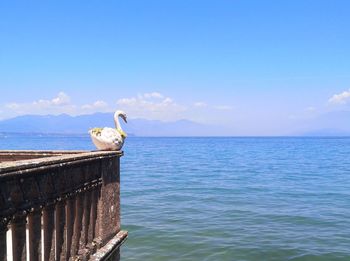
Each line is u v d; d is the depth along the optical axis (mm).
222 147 148875
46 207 5359
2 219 4352
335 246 15562
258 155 91438
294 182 37719
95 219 7297
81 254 6422
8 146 125062
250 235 17156
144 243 15867
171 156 85688
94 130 8328
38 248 5121
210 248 15289
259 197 27938
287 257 14312
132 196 27969
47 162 5137
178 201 25906
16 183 4605
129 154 94188
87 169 6746
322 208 23531
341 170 51406
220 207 23734
